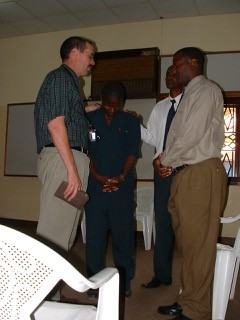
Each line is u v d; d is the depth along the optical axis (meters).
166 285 2.47
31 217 5.25
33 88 5.40
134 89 4.63
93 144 2.19
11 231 0.74
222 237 4.30
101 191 2.14
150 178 4.53
